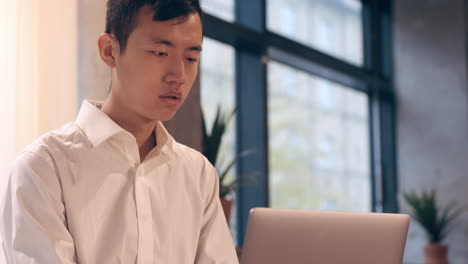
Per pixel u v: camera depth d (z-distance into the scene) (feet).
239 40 16.25
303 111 18.48
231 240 4.59
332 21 19.98
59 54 7.95
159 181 4.19
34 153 3.86
